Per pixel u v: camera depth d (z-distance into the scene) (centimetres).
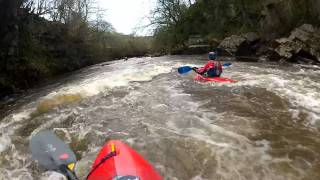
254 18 2050
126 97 768
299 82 845
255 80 884
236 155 464
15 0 1443
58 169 217
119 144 286
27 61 1608
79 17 2498
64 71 2148
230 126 559
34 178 462
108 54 2984
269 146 491
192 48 2217
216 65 902
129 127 582
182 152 478
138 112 658
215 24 2386
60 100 779
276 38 1658
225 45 1805
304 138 516
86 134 573
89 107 717
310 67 1192
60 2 2367
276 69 1131
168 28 2772
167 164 455
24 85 1507
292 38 1441
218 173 430
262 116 604
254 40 1759
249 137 519
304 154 466
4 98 1192
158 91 804
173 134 535
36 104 858
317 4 1572
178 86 848
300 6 1656
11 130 642
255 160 453
